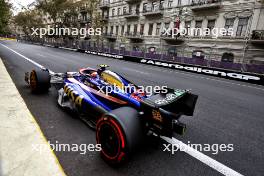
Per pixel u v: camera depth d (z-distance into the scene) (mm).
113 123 2020
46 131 2756
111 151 2123
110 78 3088
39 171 1859
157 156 2424
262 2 16188
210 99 5949
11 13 15008
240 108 5180
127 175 2023
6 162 1914
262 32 15953
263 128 3787
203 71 14516
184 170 2201
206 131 3363
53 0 42469
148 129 2348
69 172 1980
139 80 8367
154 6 26406
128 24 31016
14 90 4195
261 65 11672
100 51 26422
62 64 10617
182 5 22500
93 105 2941
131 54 21219
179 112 2705
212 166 2324
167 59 17531
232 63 13117
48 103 3863
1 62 8617
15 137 2354
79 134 2756
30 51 18312
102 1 36594
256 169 2348
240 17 17766
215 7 19406
